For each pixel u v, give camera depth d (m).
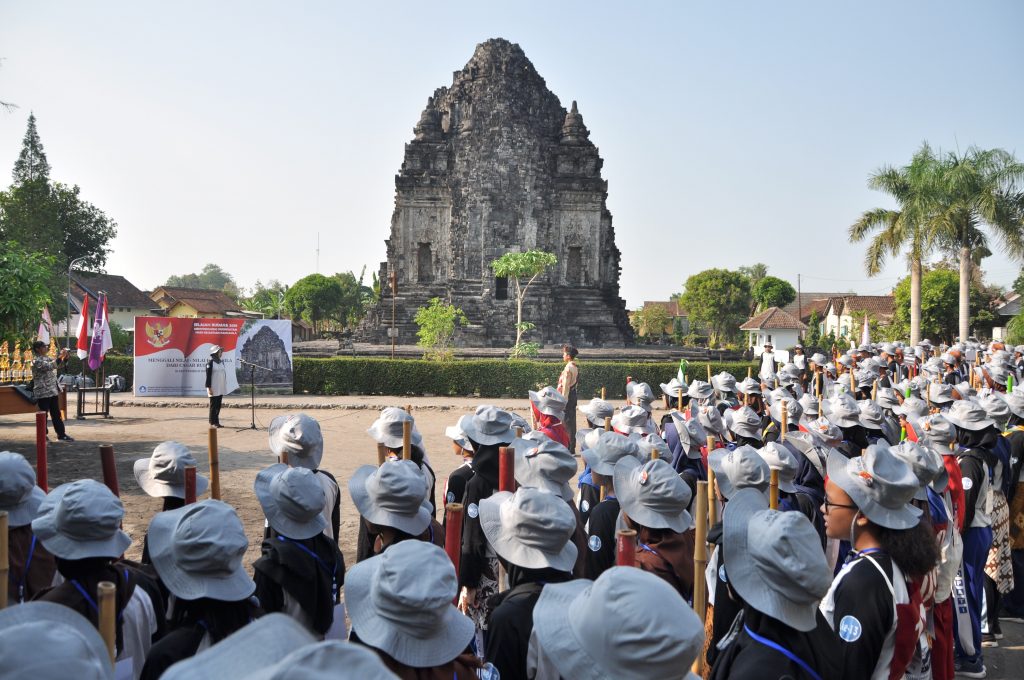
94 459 16.53
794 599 3.36
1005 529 8.03
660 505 4.86
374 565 3.71
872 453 4.42
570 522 4.27
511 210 55.81
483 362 34.12
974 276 59.53
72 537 4.14
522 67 58.16
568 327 56.59
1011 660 7.53
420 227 57.12
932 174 38.62
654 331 94.00
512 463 5.70
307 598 4.77
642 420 9.21
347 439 20.70
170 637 3.79
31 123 78.19
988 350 27.09
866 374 14.39
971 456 7.41
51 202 71.56
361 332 56.84
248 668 2.02
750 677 3.29
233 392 31.95
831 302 92.94
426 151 57.41
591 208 57.84
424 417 27.20
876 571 4.19
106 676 2.31
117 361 34.72
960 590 7.05
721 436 9.12
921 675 4.71
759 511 3.74
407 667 3.28
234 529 3.96
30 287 17.22
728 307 95.75
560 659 3.01
